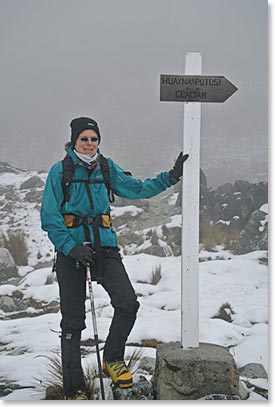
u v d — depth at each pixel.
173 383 4.03
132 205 13.73
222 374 4.03
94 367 4.44
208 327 6.21
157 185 4.29
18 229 12.51
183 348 4.25
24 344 5.98
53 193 3.90
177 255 10.63
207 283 8.48
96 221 3.95
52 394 4.28
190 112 4.32
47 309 7.70
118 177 4.22
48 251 11.20
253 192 12.58
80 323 3.96
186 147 4.30
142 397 4.03
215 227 11.70
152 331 6.03
